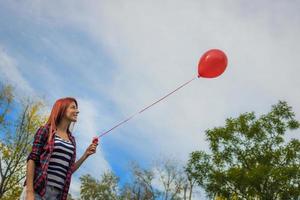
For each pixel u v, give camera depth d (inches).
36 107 968.9
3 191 903.7
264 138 744.3
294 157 706.8
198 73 235.9
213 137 761.0
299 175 671.8
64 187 129.0
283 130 734.5
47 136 129.9
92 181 1683.1
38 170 125.4
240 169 697.0
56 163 127.3
